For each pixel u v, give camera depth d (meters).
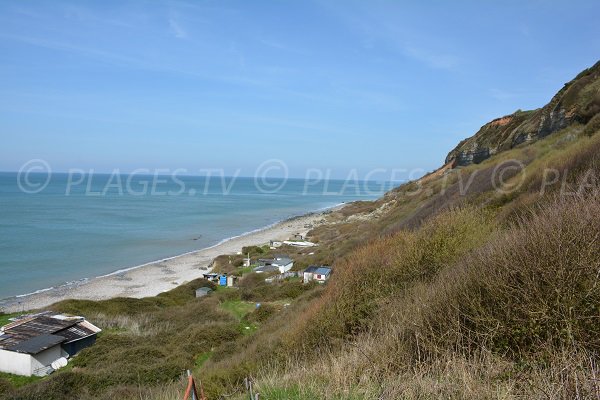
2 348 19.50
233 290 34.53
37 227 64.00
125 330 24.81
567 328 3.69
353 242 34.59
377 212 58.94
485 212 12.57
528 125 36.41
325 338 9.19
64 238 56.78
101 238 58.44
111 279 38.94
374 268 11.02
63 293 34.00
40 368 19.41
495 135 45.94
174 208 101.00
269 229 72.62
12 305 30.48
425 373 4.24
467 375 3.80
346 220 67.06
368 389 4.01
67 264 43.69
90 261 45.56
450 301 4.97
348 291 10.37
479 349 4.26
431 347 4.58
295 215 93.88
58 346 20.69
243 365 10.12
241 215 92.56
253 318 25.30
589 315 3.77
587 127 20.16
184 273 42.03
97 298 32.94
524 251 4.38
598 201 4.79
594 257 3.99
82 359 20.48
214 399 7.20
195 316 27.02
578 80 30.11
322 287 22.41
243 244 58.22
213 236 64.88
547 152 21.41
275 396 4.36
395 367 4.70
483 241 9.20
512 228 6.07
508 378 3.65
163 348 20.56
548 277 4.05
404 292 9.02
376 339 5.71
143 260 47.56
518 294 4.21
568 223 4.31
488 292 4.55
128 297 32.00
